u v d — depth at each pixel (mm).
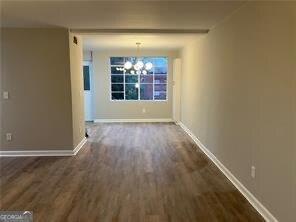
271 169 2723
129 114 9242
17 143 5199
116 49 8695
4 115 5133
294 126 2311
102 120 9219
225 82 4164
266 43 2791
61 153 5227
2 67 5020
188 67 7289
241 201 3281
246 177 3369
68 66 5039
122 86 9219
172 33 5223
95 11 3719
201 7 3514
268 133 2771
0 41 4953
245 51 3357
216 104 4672
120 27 4930
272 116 2686
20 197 3414
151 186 3742
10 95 5078
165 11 3725
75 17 4098
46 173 4258
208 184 3811
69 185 3781
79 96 5809
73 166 4582
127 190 3611
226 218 2889
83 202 3271
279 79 2541
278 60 2555
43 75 5055
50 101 5117
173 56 9000
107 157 5094
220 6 3455
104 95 9117
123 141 6375
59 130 5188
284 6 2436
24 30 4938
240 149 3557
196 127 6328
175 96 8742
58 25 4715
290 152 2377
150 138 6699
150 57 9102
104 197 3404
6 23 4547
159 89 9273
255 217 2898
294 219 2338
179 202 3268
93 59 8969
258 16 2973
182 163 4750
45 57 5012
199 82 6004
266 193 2842
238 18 3594
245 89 3365
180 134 7199
